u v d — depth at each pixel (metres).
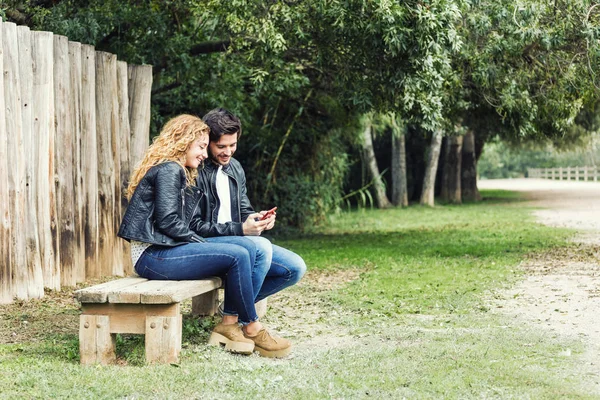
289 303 7.71
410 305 7.41
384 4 9.56
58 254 7.99
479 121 16.64
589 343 5.53
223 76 12.68
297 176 20.06
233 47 11.84
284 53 12.10
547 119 13.95
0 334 5.93
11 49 7.26
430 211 26.88
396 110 12.27
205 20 11.48
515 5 11.22
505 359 5.02
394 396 4.18
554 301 7.49
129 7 11.34
